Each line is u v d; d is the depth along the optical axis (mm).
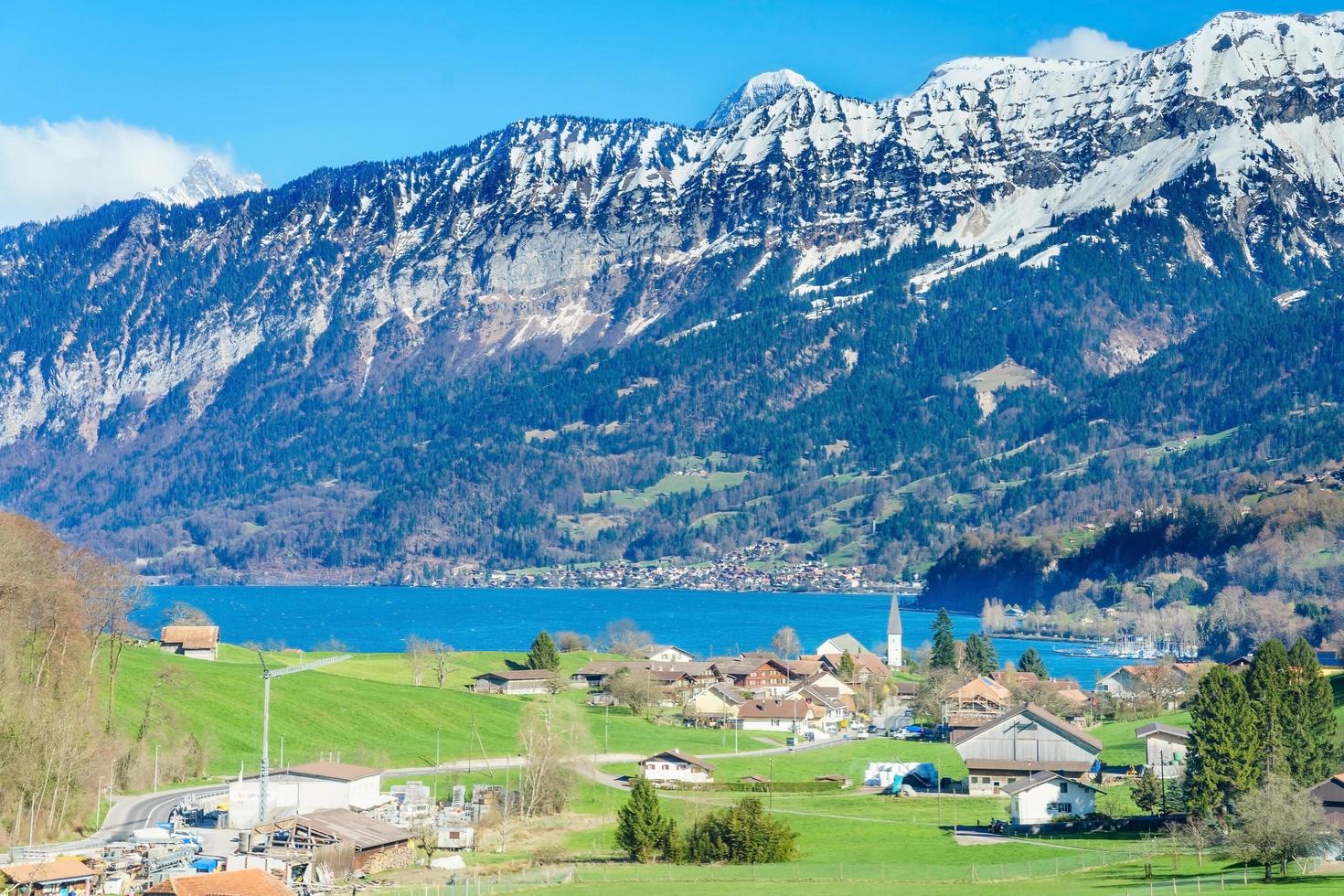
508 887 134250
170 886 115812
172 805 164625
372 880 138875
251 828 152375
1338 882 120938
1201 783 155625
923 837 164250
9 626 162000
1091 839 159125
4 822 142875
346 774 167500
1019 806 174125
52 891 123500
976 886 130750
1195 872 132250
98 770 158625
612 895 129250
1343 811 144250
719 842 148625
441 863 147250
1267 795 130125
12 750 144750
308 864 139375
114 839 146625
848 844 160625
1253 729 155750
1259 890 118062
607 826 168500
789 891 129875
